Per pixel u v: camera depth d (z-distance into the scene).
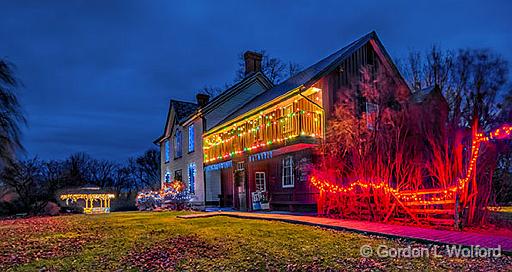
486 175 10.05
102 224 12.84
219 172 22.28
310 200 14.31
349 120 13.38
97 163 46.56
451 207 9.82
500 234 8.39
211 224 11.70
